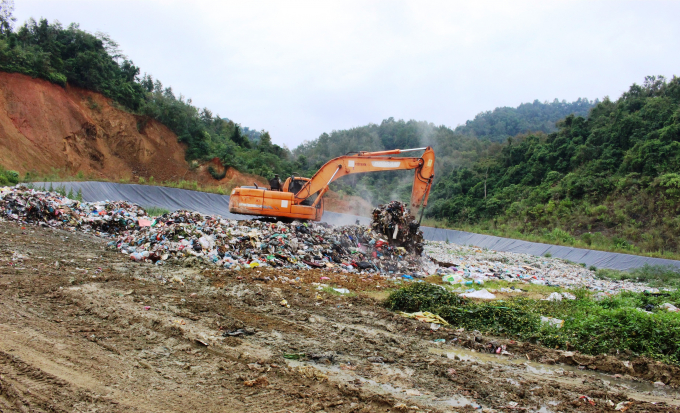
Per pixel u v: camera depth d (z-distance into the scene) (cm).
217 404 447
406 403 486
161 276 977
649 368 656
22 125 3284
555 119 13650
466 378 575
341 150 8938
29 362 500
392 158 1591
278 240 1346
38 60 3566
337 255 1415
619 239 3353
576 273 2197
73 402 428
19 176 2725
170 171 4241
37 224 1485
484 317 853
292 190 1655
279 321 750
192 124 4784
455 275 1471
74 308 703
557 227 3897
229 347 609
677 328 730
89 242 1340
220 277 1020
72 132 3606
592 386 589
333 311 843
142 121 4269
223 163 4575
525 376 605
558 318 884
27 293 751
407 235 1623
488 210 4866
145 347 580
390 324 795
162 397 453
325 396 485
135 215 1758
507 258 2483
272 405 455
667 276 2089
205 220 1448
